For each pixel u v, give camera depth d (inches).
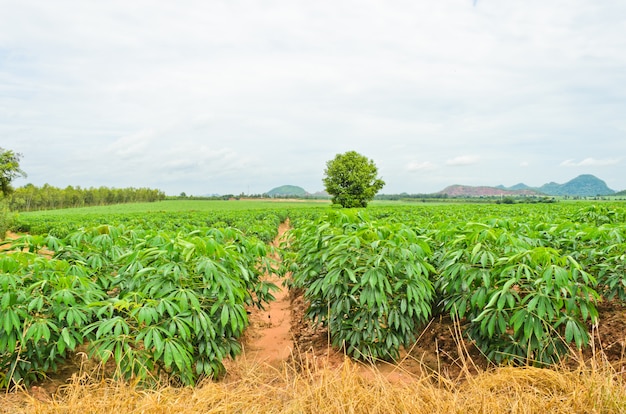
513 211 775.1
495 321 155.3
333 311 182.5
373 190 2716.5
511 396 125.3
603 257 199.5
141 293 147.0
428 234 229.1
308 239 206.8
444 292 191.0
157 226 864.3
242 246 215.3
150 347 146.7
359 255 178.7
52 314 150.0
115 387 127.3
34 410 119.9
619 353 166.1
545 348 153.9
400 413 118.6
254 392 135.0
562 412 112.4
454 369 175.2
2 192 1865.2
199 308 148.6
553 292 156.8
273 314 291.9
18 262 153.6
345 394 122.2
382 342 181.6
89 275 184.7
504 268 161.2
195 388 140.9
